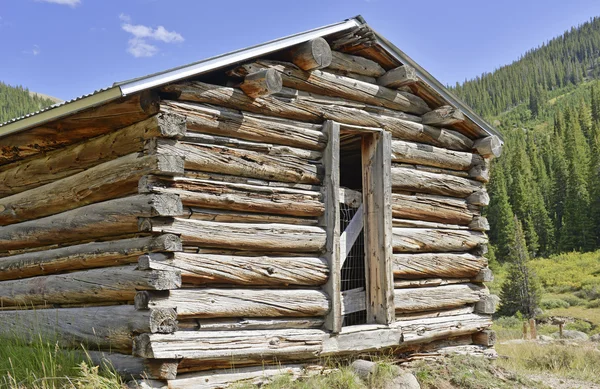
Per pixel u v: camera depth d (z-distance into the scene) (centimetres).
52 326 677
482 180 996
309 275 712
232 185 657
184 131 612
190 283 614
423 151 896
